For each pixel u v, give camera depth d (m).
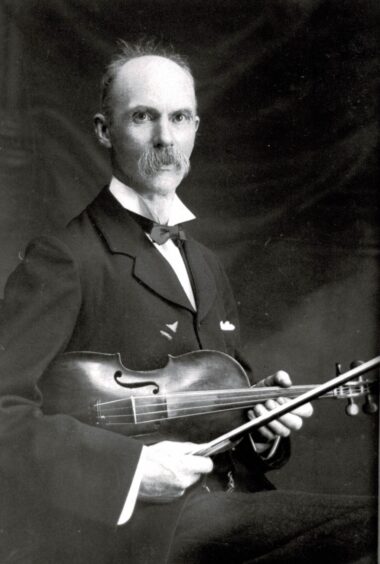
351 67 2.28
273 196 2.24
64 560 1.91
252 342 2.18
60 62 2.22
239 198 2.23
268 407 2.00
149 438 1.94
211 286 2.16
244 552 1.89
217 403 2.00
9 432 1.88
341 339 2.19
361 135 2.25
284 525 1.91
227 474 2.05
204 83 2.25
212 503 1.95
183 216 2.20
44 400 1.92
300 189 2.24
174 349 2.04
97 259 2.05
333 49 2.28
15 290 2.02
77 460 1.87
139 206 2.15
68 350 1.99
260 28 2.28
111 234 2.10
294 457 2.11
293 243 2.22
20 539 1.91
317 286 2.20
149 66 2.21
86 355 1.97
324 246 2.22
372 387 2.03
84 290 2.02
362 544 1.92
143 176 2.15
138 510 1.91
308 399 1.97
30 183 2.16
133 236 2.11
